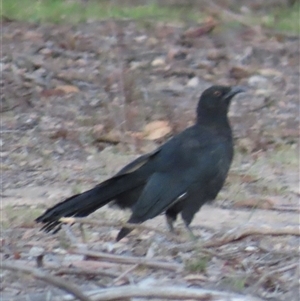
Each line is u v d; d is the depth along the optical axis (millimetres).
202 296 8391
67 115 15961
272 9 23812
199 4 22906
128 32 20609
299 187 12977
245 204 12141
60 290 8664
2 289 8766
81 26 20547
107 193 10203
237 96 17609
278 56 20031
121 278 9039
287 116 16609
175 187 10477
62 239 10164
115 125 15391
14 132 15102
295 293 8906
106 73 17828
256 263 9672
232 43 20531
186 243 10195
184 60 19312
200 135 11047
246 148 14719
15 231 10602
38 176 13234
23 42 19188
